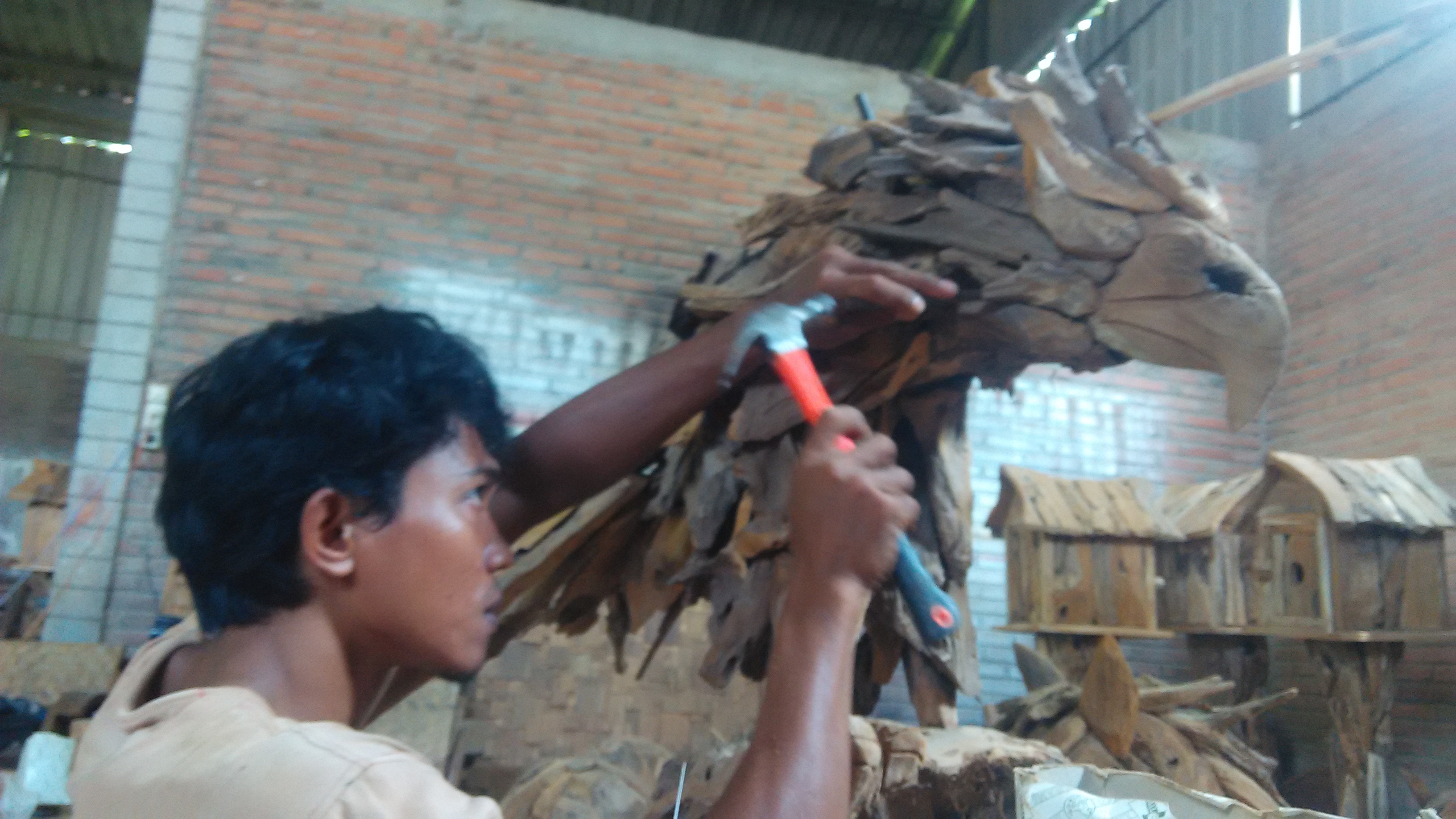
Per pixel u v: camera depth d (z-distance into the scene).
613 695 4.64
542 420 1.07
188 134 5.01
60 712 3.55
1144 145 1.83
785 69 5.71
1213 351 1.79
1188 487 4.90
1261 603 4.27
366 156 5.14
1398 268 5.05
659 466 2.73
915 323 2.00
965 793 2.02
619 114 5.47
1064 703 3.34
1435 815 1.71
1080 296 1.87
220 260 4.93
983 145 2.00
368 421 0.64
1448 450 4.62
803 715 0.63
